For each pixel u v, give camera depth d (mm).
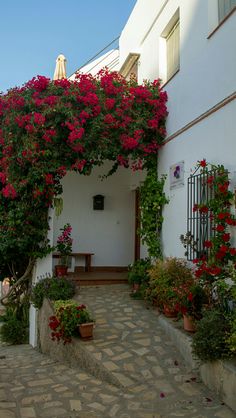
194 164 6633
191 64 6836
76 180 11242
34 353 7270
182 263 6867
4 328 8398
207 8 6211
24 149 7418
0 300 8812
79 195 11234
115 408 4184
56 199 8008
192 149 6738
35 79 7703
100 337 6016
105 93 7949
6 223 7758
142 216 8609
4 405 4352
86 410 4164
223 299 5066
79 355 5688
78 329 5996
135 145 7930
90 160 8219
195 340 4625
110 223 11352
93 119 7645
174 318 6402
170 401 4277
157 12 8531
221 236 5289
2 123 7969
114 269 11234
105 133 7812
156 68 8602
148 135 8258
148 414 4016
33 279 8273
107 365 5109
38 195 7598
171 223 7742
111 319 6828
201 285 5605
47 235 8070
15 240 7645
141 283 8398
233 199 5289
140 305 7625
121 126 7840
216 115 5875
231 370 4066
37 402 4418
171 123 7836
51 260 8219
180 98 7340
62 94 7680
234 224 5117
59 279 7949
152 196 8289
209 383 4520
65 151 7699
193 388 4543
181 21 7277
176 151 7496
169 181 7859
